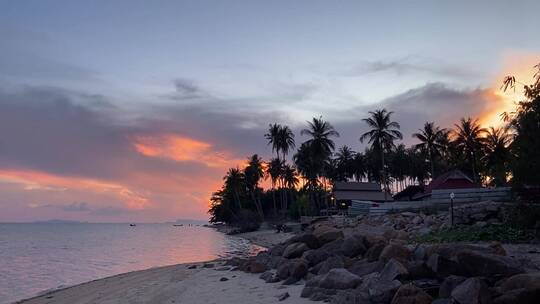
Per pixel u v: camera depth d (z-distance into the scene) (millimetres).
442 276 11250
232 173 120688
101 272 32812
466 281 9617
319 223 45750
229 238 83438
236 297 14445
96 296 18906
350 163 115812
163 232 137250
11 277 30953
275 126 95250
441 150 84562
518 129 21375
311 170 91688
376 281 11648
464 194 35812
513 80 17828
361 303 10711
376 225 36688
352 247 17578
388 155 108938
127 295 17703
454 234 24641
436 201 37500
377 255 15586
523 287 9445
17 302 20625
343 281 12883
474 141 76375
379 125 78688
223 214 138625
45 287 26125
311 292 13164
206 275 21359
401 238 25359
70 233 129875
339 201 81938
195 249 53750
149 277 23734
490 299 9273
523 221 22703
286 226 73250
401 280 11391
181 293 16469
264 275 18328
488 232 23109
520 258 13273
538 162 20672
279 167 109000
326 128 83938
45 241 80250
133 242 73812
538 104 20391
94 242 75625
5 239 89188
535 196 22719
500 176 33031
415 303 9867
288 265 17250
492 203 27281
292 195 115875
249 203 127812
